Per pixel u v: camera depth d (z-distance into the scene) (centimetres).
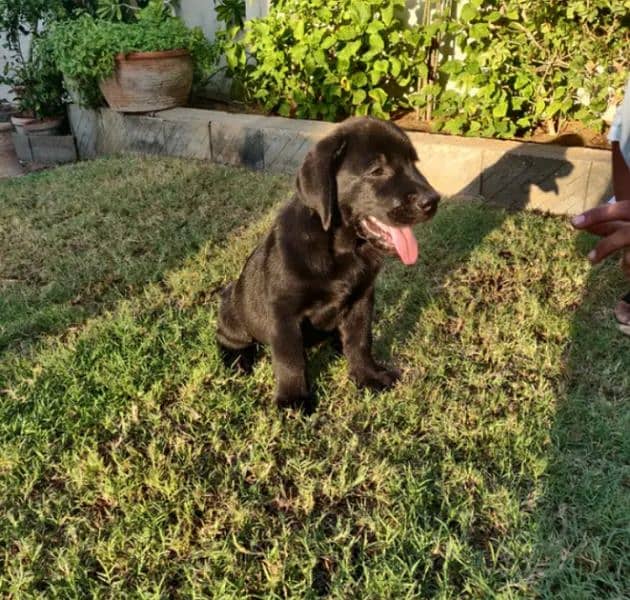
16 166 289
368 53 225
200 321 137
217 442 101
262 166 240
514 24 203
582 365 117
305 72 241
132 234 185
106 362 121
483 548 82
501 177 195
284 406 108
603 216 51
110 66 259
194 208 203
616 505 85
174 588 79
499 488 89
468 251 165
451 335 131
